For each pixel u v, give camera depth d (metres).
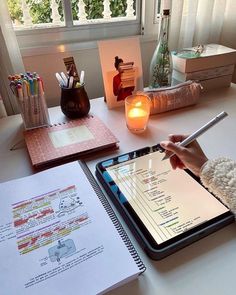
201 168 0.54
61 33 1.09
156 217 0.51
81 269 0.41
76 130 0.79
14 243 0.46
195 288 0.41
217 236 0.48
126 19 1.19
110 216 0.51
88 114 0.92
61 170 0.62
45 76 1.11
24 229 0.48
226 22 1.35
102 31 1.16
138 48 0.96
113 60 0.93
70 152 0.69
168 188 0.57
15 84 0.77
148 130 0.83
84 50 1.13
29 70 1.07
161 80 1.01
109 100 0.95
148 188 0.57
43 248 0.45
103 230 0.47
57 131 0.79
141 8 1.18
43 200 0.54
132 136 0.80
